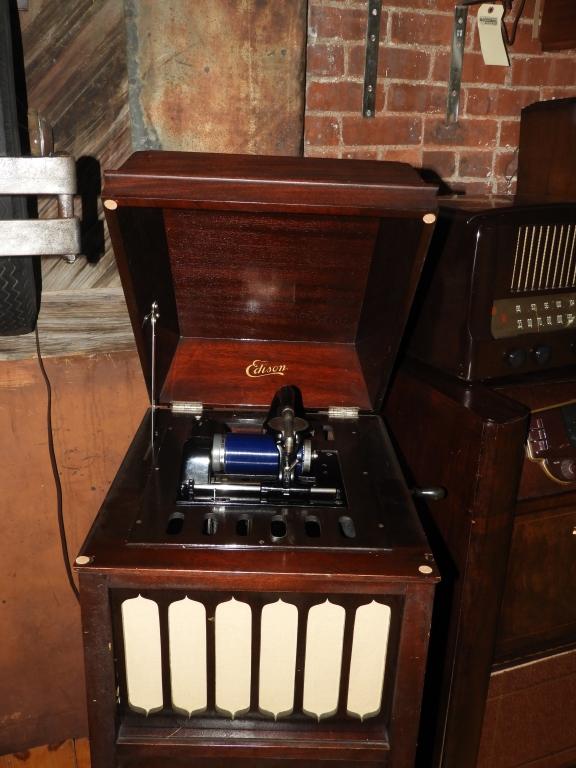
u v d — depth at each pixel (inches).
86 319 58.6
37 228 45.9
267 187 38.3
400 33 64.5
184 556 36.1
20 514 60.4
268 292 51.1
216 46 55.6
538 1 68.8
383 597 36.9
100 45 52.9
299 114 59.7
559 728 58.9
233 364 53.1
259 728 40.3
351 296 51.6
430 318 52.8
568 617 55.2
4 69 44.8
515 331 49.5
